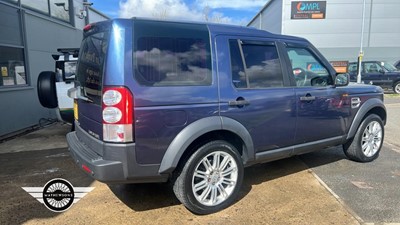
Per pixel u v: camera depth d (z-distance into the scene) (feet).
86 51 11.96
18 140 23.54
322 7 86.22
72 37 41.47
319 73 14.52
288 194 12.84
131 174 9.84
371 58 87.20
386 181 14.20
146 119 9.77
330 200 12.26
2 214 11.36
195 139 10.57
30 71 29.91
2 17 25.86
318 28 87.20
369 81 56.85
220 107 11.07
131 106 9.54
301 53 14.07
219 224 10.62
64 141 23.02
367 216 11.02
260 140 12.32
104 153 9.82
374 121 16.81
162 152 10.14
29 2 30.55
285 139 13.14
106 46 9.82
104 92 9.62
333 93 14.64
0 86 25.73
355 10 85.76
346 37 86.89
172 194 12.93
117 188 13.55
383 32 86.48
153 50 10.05
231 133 11.62
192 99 10.50
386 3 85.35
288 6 87.20
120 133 9.53
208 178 11.30
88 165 10.03
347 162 16.92
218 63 11.23
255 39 12.45
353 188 13.41
